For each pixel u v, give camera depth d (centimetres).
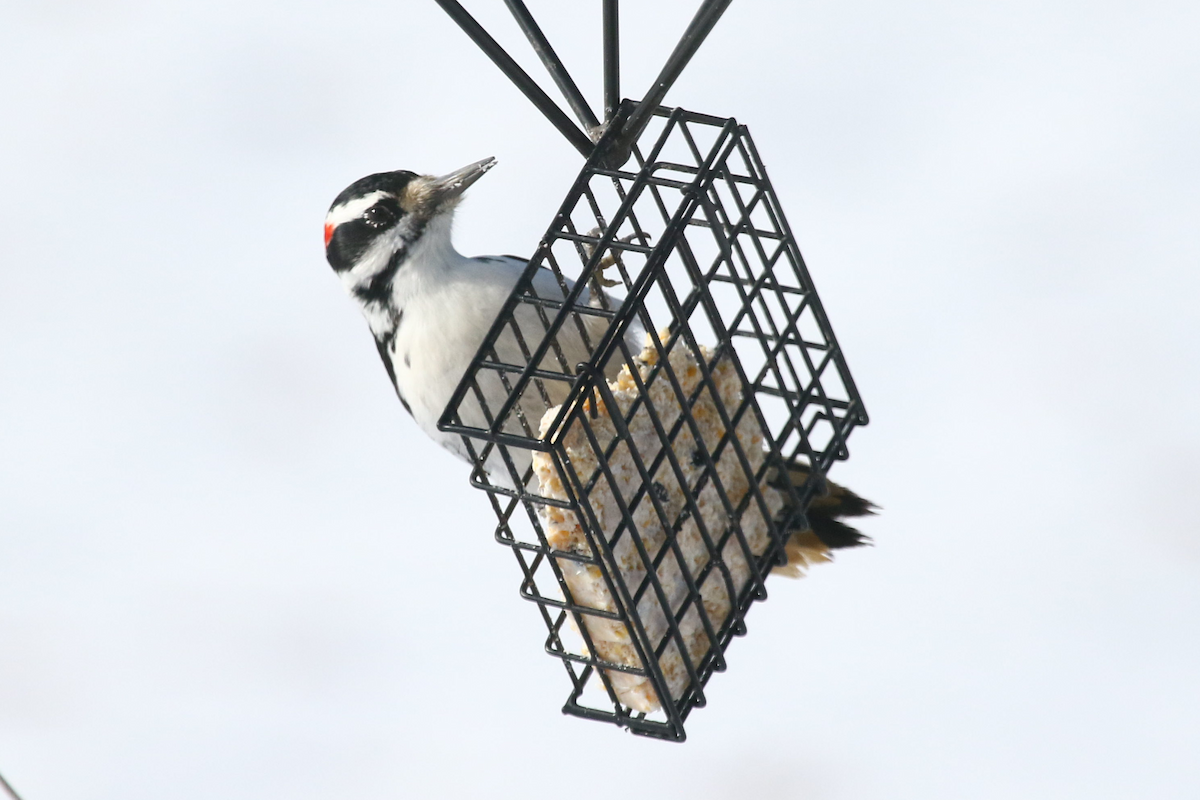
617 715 789
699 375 793
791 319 819
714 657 798
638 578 774
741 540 780
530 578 780
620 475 768
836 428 823
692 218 801
